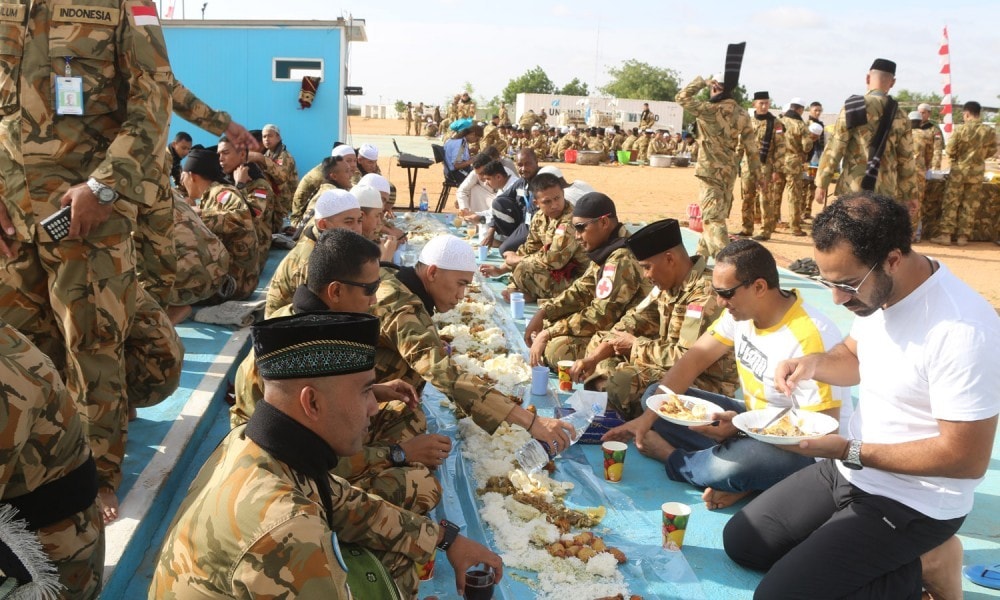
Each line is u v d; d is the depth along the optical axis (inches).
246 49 491.5
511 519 144.7
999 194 541.6
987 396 102.7
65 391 89.0
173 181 417.1
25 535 78.4
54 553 90.8
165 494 150.3
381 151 1230.3
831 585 113.7
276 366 76.7
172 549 75.7
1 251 129.5
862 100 362.3
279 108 500.7
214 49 491.2
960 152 522.0
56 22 126.2
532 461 161.8
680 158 1336.1
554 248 293.6
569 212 299.3
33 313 135.4
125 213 131.6
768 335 146.6
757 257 142.0
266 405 78.8
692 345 174.9
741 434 157.6
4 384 79.7
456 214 552.4
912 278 107.7
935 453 105.3
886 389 113.5
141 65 128.3
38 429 84.8
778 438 119.3
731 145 398.6
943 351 104.6
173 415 181.2
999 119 840.3
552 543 137.2
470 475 161.8
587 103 2340.1
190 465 170.1
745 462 150.0
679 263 184.9
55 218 119.5
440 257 161.8
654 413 162.2
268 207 330.0
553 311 237.1
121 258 132.4
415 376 161.6
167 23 484.1
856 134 368.8
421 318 149.6
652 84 4197.8
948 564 120.7
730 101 394.0
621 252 218.1
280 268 199.6
